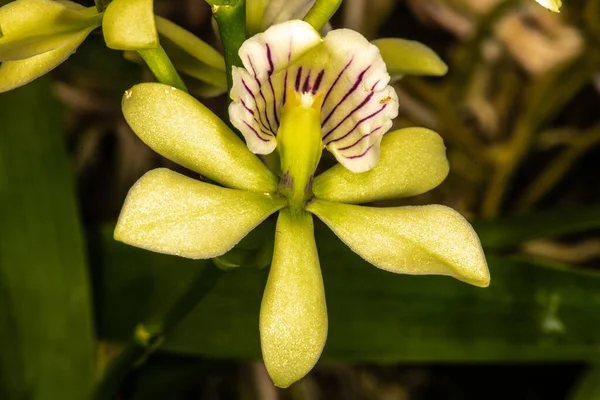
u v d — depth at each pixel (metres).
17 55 0.15
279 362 0.15
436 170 0.16
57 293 0.19
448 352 0.18
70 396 0.19
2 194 0.19
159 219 0.15
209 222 0.15
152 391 0.21
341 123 0.16
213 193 0.16
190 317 0.19
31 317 0.19
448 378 0.25
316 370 0.25
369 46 0.16
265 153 0.16
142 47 0.15
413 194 0.16
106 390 0.18
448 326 0.18
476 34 0.25
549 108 0.25
